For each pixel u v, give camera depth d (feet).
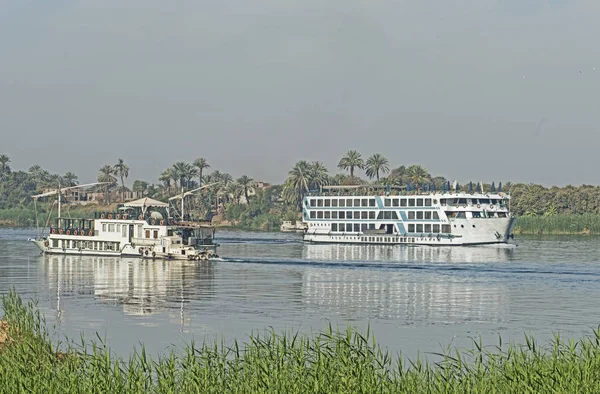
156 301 337.93
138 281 412.16
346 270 477.36
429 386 151.02
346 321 290.76
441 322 289.74
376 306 327.88
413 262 533.96
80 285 393.09
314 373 151.02
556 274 452.76
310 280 421.18
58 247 587.27
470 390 149.38
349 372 149.48
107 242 571.28
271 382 149.18
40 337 190.80
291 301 340.39
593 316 302.04
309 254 614.34
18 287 383.65
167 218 584.40
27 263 513.04
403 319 296.10
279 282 411.13
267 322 287.48
